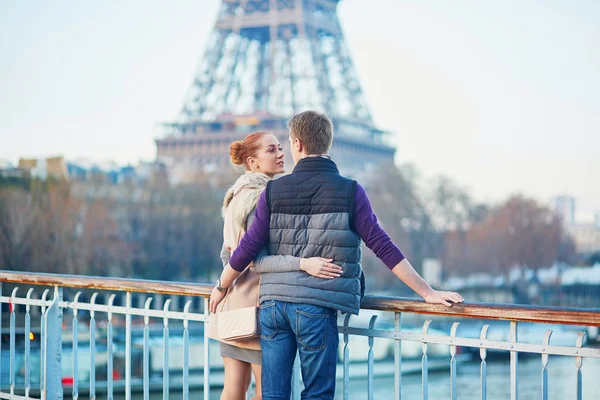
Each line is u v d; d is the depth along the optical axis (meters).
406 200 148.12
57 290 7.82
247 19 165.50
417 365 46.72
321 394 5.38
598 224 178.75
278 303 5.45
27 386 8.00
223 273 5.77
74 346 7.63
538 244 141.12
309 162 5.46
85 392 31.38
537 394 41.84
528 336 53.97
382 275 128.62
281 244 5.45
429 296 5.34
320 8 167.62
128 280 7.14
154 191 117.62
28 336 8.04
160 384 36.88
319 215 5.31
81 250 98.50
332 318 5.38
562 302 151.12
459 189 155.00
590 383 40.16
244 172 6.26
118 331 50.03
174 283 6.82
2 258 90.62
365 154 156.75
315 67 162.62
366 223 5.29
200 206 116.81
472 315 5.27
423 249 146.62
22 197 94.00
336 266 5.26
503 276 143.75
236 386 6.11
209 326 6.11
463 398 42.03
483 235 142.62
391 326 39.84
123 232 113.19
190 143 150.62
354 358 44.44
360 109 161.88
